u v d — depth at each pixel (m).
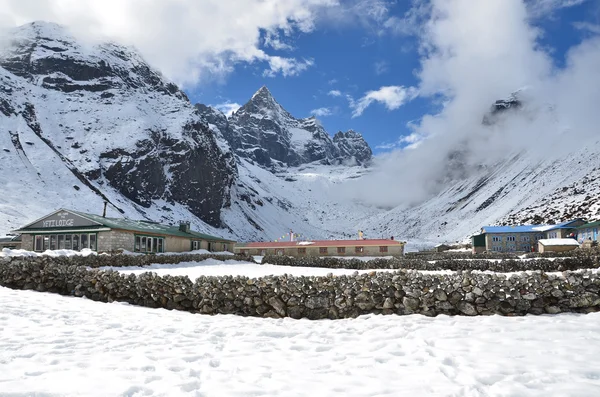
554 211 152.12
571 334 7.32
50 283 14.71
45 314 10.12
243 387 4.88
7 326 8.62
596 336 7.15
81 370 5.52
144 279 12.66
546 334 7.36
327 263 37.50
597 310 9.30
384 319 9.31
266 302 10.72
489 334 7.49
